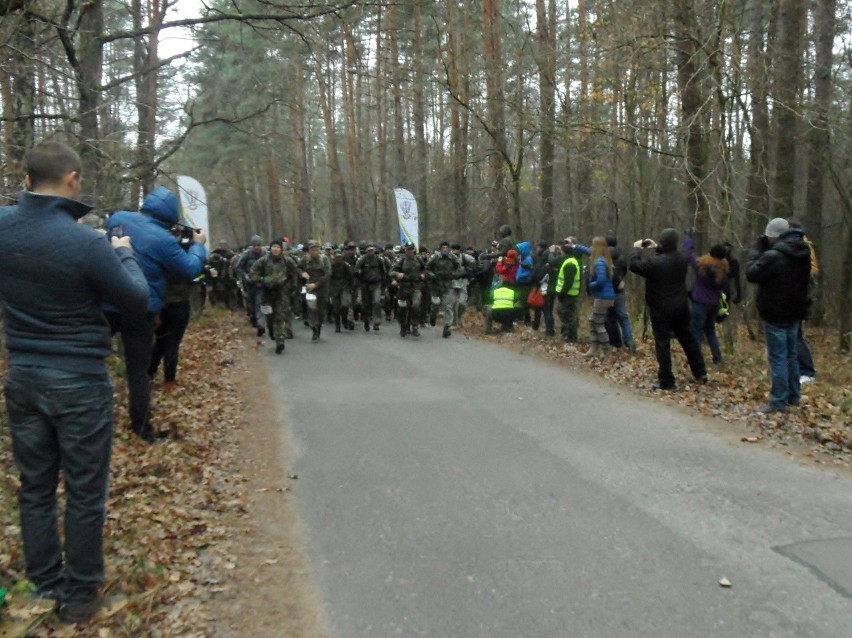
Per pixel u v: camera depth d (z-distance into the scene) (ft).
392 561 14.93
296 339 49.01
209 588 13.83
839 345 47.37
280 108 87.51
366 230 140.36
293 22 41.70
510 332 51.06
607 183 64.90
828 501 17.89
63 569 12.60
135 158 37.24
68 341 11.54
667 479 19.57
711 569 14.28
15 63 26.17
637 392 30.78
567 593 13.42
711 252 34.40
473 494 18.58
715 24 39.27
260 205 176.45
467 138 76.18
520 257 51.19
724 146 37.22
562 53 57.31
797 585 13.60
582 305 65.98
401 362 38.86
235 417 27.12
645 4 41.14
